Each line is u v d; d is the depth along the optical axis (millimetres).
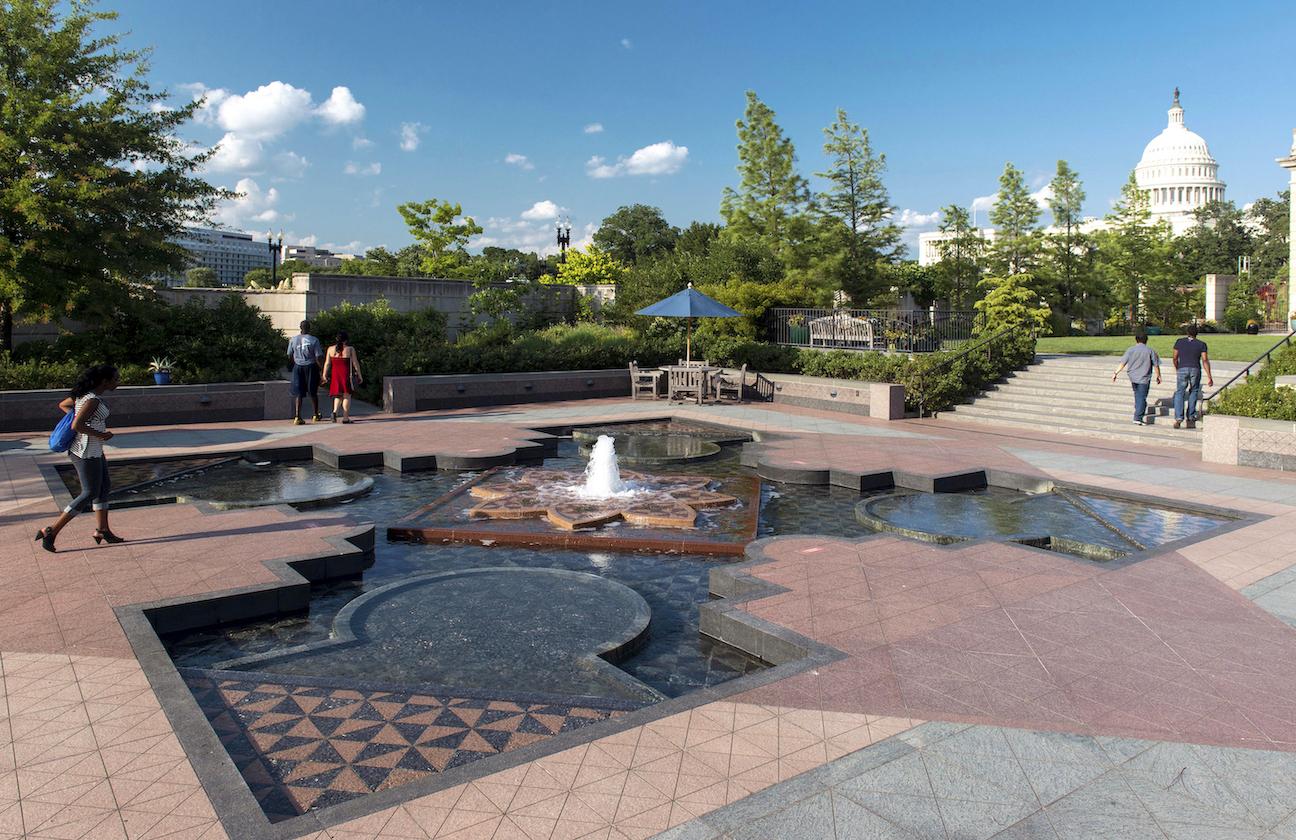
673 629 6855
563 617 6812
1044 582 7312
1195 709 4926
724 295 26969
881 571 7605
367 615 6848
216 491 11453
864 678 5293
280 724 4969
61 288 16234
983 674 5379
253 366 19484
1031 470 12711
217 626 6754
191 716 4719
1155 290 52781
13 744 4395
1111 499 11211
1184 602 6828
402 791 3955
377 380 20719
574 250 54969
